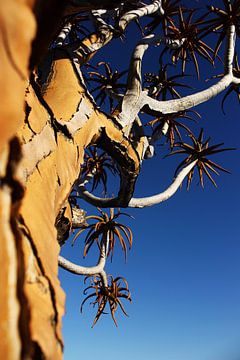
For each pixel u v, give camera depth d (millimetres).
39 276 1293
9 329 823
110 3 2252
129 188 6145
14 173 1015
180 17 7988
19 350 823
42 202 1930
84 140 4012
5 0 710
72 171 3225
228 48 7426
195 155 8297
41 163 2365
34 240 1415
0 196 926
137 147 6406
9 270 875
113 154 5230
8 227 914
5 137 667
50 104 3812
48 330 1037
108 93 8594
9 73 685
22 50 719
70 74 4414
